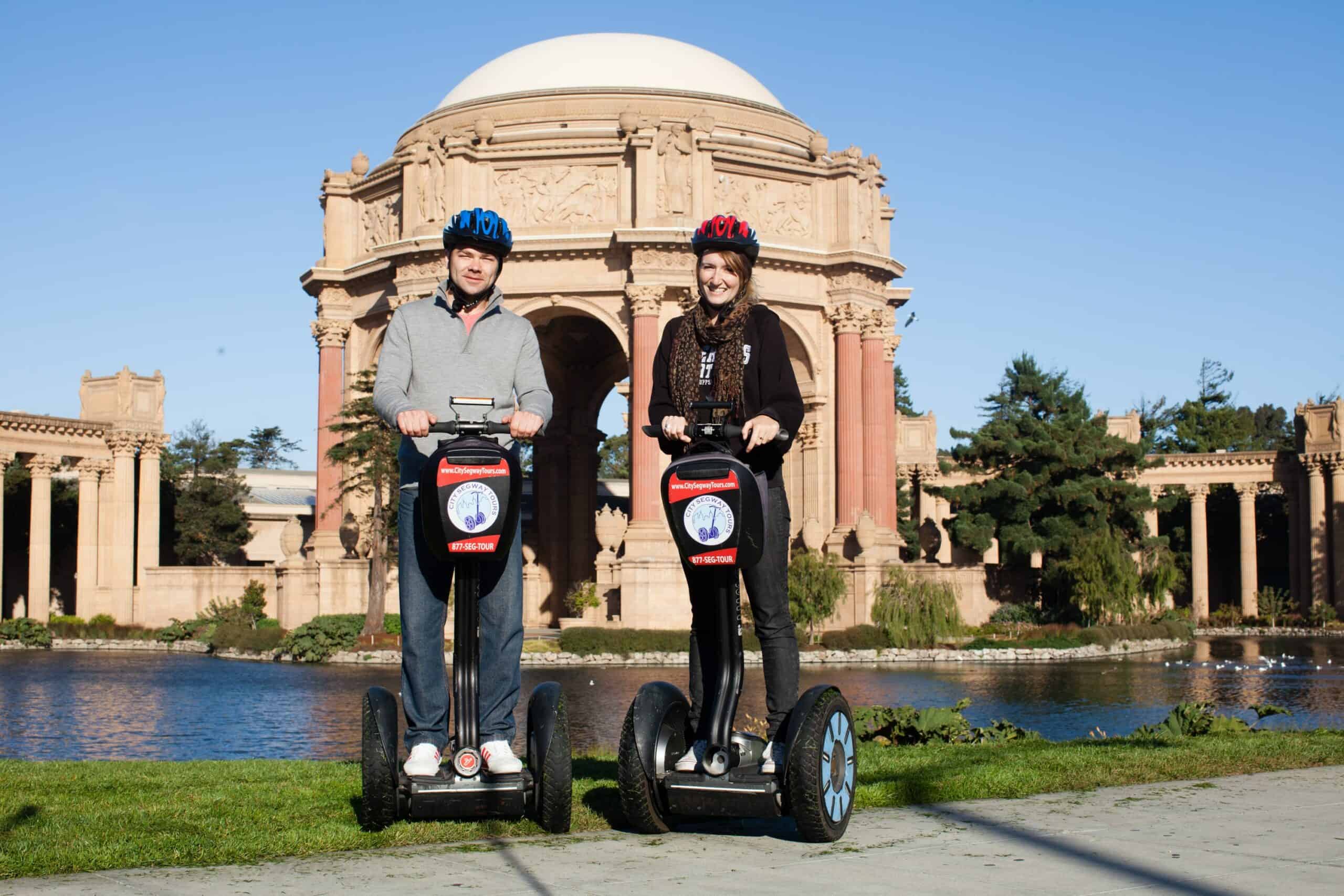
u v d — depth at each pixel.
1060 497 75.25
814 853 9.40
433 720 10.25
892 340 75.00
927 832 10.20
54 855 9.35
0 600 79.88
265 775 15.03
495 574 10.21
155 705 37.34
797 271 71.12
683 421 9.77
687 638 57.81
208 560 101.81
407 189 69.88
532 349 10.76
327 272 75.44
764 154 70.12
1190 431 131.50
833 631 62.31
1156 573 75.19
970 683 44.56
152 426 85.38
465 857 9.31
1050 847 9.59
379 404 10.12
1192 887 8.30
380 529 62.41
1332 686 43.59
